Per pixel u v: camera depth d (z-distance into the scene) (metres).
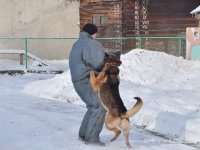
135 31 27.95
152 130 9.53
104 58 8.02
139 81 15.30
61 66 24.48
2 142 7.98
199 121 9.19
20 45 28.42
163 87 14.55
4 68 22.52
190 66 17.56
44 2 28.38
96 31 8.24
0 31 28.45
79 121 10.08
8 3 28.44
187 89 14.21
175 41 27.72
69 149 7.61
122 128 7.63
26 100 13.21
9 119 10.10
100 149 7.66
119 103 7.68
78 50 8.04
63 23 28.38
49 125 9.57
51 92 13.95
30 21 28.42
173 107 10.80
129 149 7.71
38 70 22.19
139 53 17.25
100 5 28.05
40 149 7.55
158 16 28.22
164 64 16.84
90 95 7.94
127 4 27.81
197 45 20.56
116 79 7.84
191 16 28.20
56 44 28.38
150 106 10.78
